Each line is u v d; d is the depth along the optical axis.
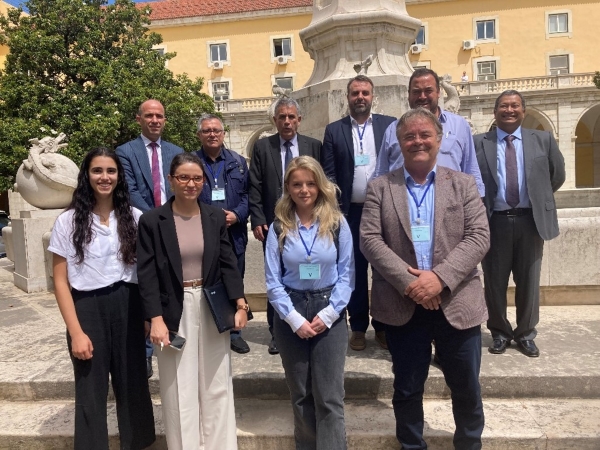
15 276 7.29
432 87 3.19
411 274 2.48
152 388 3.50
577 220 4.76
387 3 5.25
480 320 2.52
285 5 31.47
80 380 2.60
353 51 5.19
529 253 3.50
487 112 25.36
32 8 18.20
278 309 2.60
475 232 2.52
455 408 2.63
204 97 19.95
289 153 3.79
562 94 24.92
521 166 3.54
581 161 29.19
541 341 3.84
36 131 15.55
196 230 2.66
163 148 3.87
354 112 3.70
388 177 2.71
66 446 3.07
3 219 16.55
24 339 4.49
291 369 2.63
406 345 2.62
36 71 17.41
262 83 31.72
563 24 28.95
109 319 2.64
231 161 3.87
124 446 2.72
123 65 17.88
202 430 2.78
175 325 2.57
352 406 3.24
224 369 2.74
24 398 3.54
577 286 4.80
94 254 2.60
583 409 3.09
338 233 2.65
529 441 2.82
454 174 2.62
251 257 4.95
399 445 2.89
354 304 3.76
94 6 18.78
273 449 2.96
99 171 2.59
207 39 31.92
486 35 29.66
